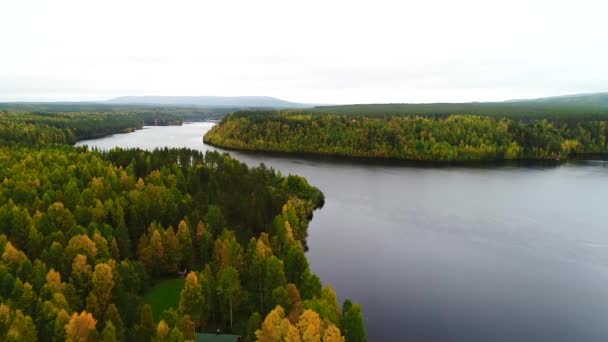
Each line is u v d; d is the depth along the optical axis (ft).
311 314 158.92
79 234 224.94
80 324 153.99
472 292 249.75
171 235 247.29
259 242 227.81
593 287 257.14
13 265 203.00
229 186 370.53
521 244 323.37
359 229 356.59
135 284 217.56
